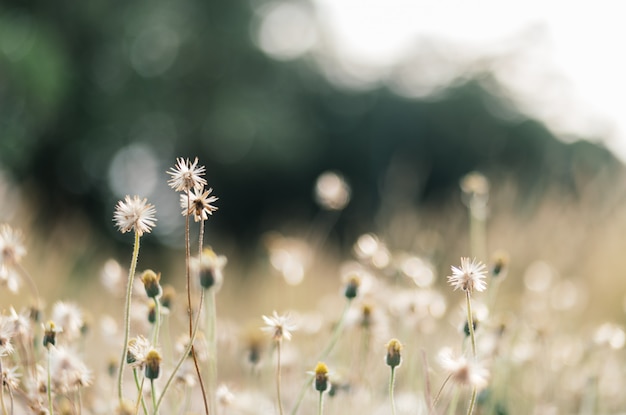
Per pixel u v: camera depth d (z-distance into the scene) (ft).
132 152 58.70
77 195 54.90
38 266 15.80
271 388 7.04
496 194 20.30
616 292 16.57
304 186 67.15
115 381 5.86
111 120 55.11
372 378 6.66
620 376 8.89
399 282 8.14
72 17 50.70
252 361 6.63
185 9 57.72
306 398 6.97
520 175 23.62
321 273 18.31
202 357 5.57
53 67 44.80
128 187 57.31
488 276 8.84
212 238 36.63
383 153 71.36
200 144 60.64
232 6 60.64
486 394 6.36
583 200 19.47
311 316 9.19
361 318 6.21
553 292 11.80
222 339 7.57
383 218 19.25
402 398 6.61
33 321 5.53
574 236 18.07
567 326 11.27
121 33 53.78
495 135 66.49
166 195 49.47
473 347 4.21
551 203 19.13
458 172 69.36
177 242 41.39
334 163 70.69
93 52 53.52
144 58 57.11
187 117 59.62
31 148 47.73
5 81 42.01
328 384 4.91
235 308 16.42
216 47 60.13
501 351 6.59
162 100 57.72
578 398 8.30
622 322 15.79
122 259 31.17
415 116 71.46
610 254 17.33
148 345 4.54
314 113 70.79
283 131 60.80
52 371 4.66
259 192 64.34
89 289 14.71
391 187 20.30
